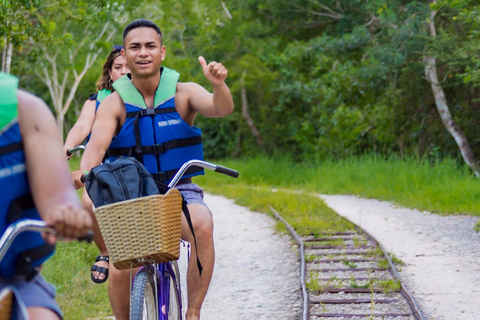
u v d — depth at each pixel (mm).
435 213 17531
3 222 2977
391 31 24406
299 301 8914
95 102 7191
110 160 5566
